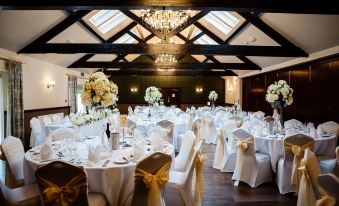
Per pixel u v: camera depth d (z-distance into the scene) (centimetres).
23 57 741
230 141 523
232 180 430
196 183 307
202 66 1098
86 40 912
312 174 258
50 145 278
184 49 748
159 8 399
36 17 623
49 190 195
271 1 400
